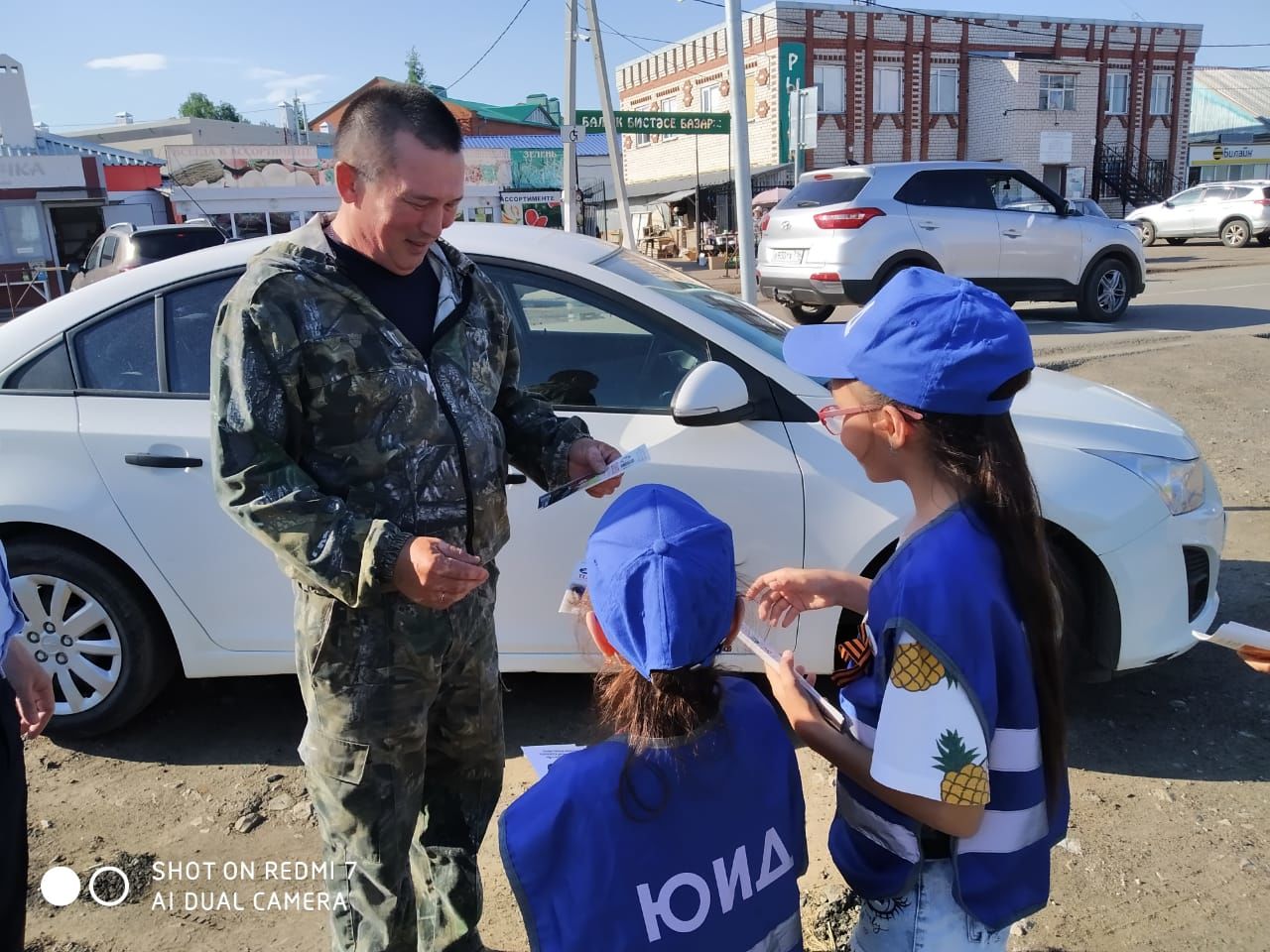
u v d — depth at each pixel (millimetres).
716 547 1386
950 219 10703
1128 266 11672
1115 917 2410
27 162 24266
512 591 3117
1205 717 3340
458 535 1832
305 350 1663
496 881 2641
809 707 1623
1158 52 33031
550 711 3453
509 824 1362
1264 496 5613
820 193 11109
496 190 29344
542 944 1335
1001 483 1392
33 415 3068
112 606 3141
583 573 1573
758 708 1484
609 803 1342
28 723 2033
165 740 3326
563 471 2135
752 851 1422
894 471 1526
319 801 1878
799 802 1511
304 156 31953
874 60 29938
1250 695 3473
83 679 3201
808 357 1576
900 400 1406
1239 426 7043
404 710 1824
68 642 3182
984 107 31375
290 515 1627
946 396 1373
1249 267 18016
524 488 3072
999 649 1387
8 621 1824
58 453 3055
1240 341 9836
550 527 3078
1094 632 3184
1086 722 3324
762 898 1435
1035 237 11039
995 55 30781
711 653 1384
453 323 1864
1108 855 2643
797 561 3080
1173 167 34406
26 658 2023
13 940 1748
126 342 3133
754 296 7457
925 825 1518
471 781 2084
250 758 3213
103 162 28266
